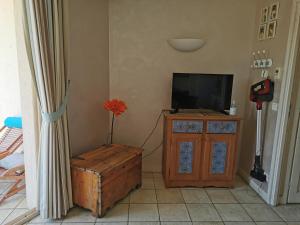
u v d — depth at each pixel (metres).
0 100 3.41
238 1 2.97
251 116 3.01
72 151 2.52
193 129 2.74
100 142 3.10
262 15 2.81
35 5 1.80
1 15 3.18
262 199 2.68
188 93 2.91
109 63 3.14
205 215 2.35
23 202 2.46
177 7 3.00
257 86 2.70
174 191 2.81
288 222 2.26
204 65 3.12
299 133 2.43
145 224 2.18
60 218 2.22
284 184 2.54
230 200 2.64
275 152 2.47
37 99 2.08
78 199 2.34
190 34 3.05
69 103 2.40
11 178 2.38
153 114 3.26
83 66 2.60
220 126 2.74
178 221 2.24
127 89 3.20
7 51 3.27
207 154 2.80
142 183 3.01
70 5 2.31
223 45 3.08
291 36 2.25
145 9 3.01
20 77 2.10
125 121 3.28
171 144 2.77
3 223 2.11
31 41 1.88
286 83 2.32
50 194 2.09
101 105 3.04
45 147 2.03
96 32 2.79
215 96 2.90
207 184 2.91
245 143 3.17
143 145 3.33
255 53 2.96
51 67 1.99
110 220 2.23
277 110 2.45
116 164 2.35
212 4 2.98
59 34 2.04
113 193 2.39
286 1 2.34
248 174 3.06
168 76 3.16
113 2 2.99
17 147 3.01
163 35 3.06
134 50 3.10
